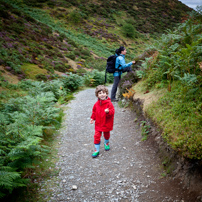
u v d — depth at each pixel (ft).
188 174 6.73
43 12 119.75
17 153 7.61
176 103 10.02
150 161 8.92
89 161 9.77
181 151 7.25
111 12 161.58
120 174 8.41
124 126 13.75
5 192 6.97
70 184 7.92
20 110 15.15
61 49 73.26
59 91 25.75
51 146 11.59
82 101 23.32
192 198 6.02
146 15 175.11
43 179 8.23
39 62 51.01
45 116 13.41
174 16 183.93
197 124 7.73
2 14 64.13
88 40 110.42
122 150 10.55
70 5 143.43
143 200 6.68
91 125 15.07
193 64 10.82
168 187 6.96
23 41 57.11
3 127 9.18
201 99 8.98
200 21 13.24
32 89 22.47
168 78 13.26
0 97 25.59
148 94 14.47
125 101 18.16
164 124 9.41
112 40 123.03
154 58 17.26
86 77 42.11
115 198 6.95
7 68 38.73
